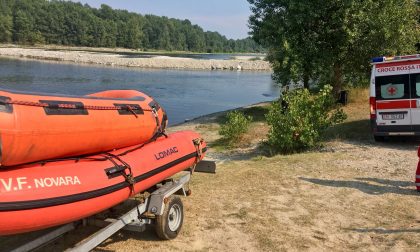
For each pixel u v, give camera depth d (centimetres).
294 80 1866
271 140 1196
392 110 1110
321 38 1930
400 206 677
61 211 393
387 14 1798
